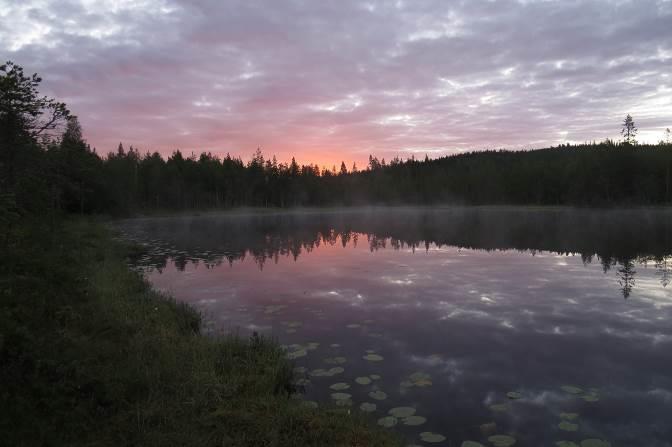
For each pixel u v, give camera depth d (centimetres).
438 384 605
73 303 680
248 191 9544
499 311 993
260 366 610
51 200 870
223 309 1018
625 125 7138
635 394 577
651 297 1113
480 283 1304
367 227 3884
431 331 848
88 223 3027
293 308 1026
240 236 3044
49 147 906
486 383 610
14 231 615
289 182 10325
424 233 3130
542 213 5916
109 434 394
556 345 768
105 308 784
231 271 1561
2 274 553
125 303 880
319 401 545
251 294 1178
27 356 450
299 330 852
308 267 1639
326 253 2058
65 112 899
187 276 1461
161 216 6731
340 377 626
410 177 12000
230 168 9538
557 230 3127
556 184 8312
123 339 647
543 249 2078
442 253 1997
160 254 2045
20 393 412
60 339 525
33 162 843
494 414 520
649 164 6662
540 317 943
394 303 1071
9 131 799
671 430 486
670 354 722
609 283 1285
